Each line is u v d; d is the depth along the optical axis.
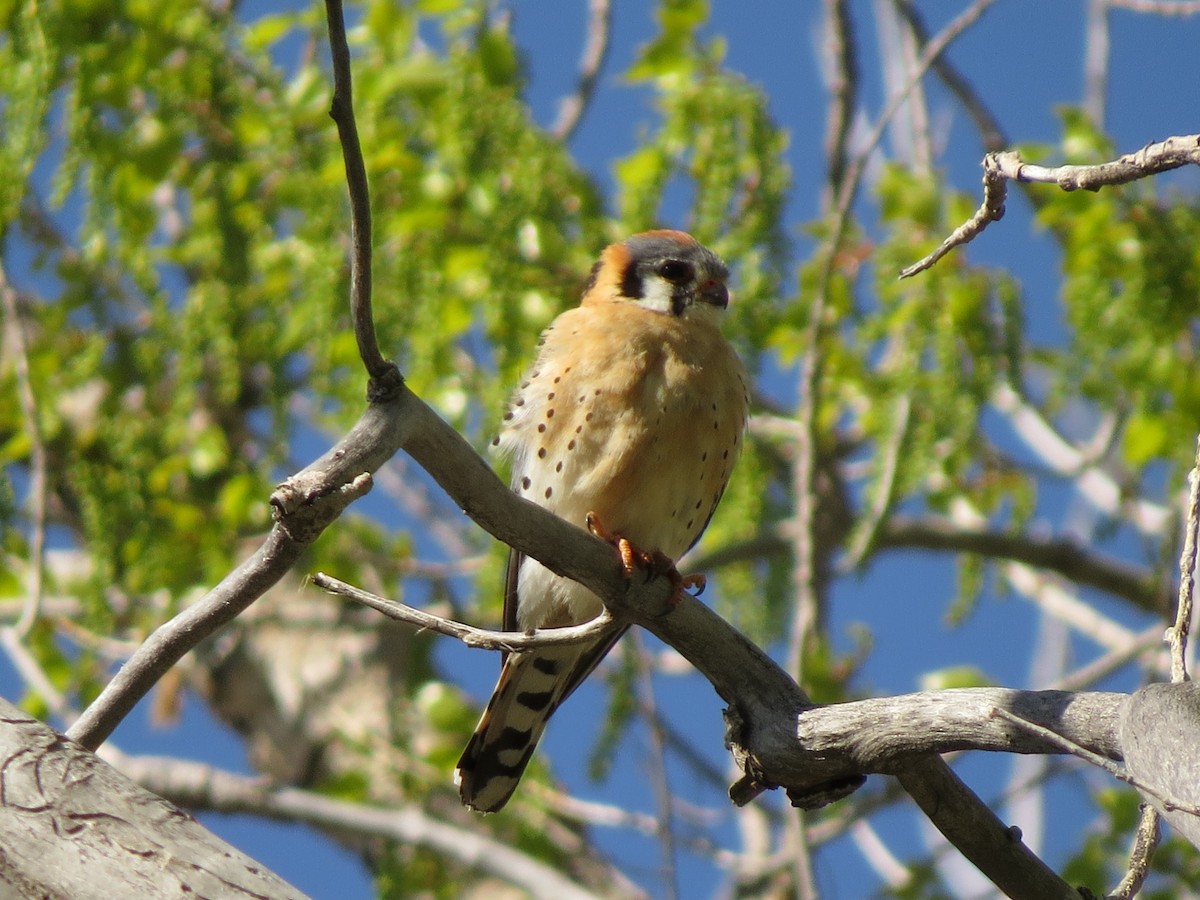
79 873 4.54
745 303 10.55
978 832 5.89
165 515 12.39
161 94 11.20
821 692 12.20
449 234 11.45
